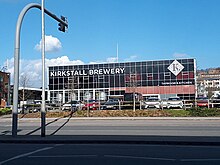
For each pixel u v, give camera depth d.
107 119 29.38
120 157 10.43
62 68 66.19
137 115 31.42
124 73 63.47
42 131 16.41
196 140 14.22
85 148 12.82
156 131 18.92
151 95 61.94
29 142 14.89
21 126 24.34
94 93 64.31
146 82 62.47
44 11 16.80
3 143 14.89
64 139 15.13
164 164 9.20
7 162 9.63
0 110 39.25
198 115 30.39
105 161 9.71
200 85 85.94
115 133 17.97
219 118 27.91
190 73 60.78
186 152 11.53
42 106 16.52
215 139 14.61
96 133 18.14
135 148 12.72
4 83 75.62
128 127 22.11
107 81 64.12
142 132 18.39
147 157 10.41
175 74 61.31
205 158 10.20
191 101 34.94
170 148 12.69
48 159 10.13
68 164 9.27
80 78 65.31
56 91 65.81
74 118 30.45
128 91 62.69
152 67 62.47
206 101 33.41
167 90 61.44
